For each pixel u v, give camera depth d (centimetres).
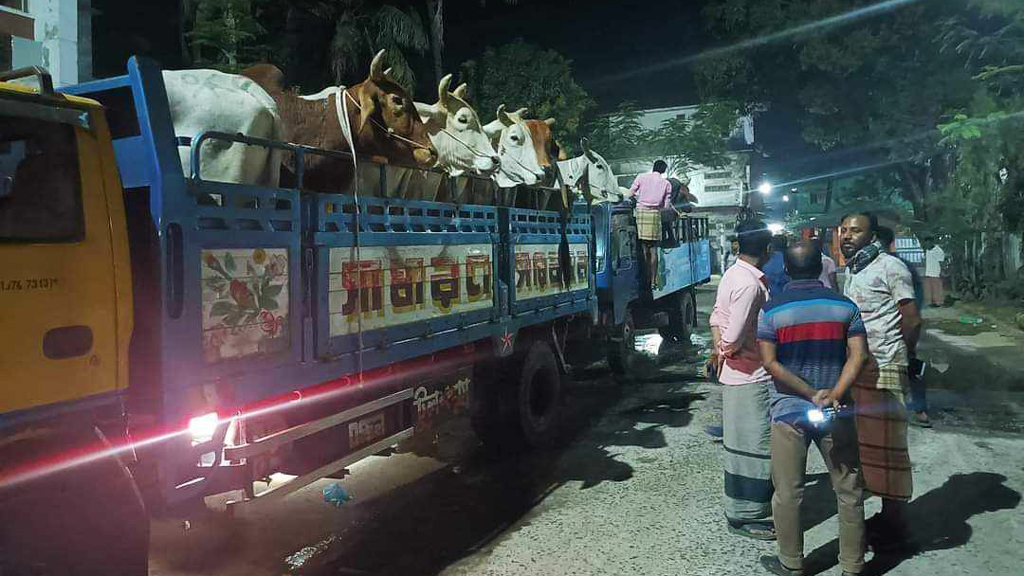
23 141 297
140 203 339
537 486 600
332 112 526
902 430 468
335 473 484
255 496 386
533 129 744
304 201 418
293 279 407
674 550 474
